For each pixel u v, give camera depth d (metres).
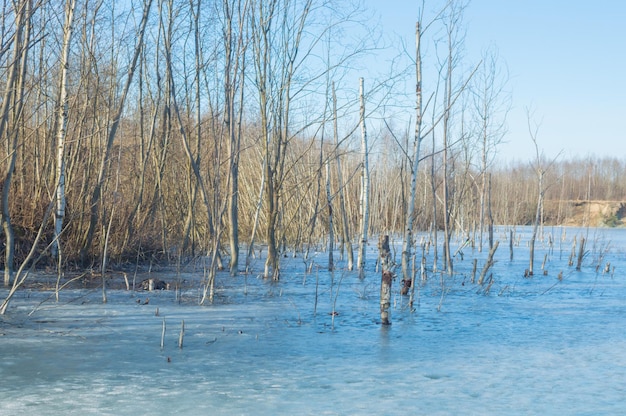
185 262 20.19
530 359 9.45
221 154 20.20
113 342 9.75
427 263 24.86
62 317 11.44
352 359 9.19
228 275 18.86
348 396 7.40
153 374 8.10
